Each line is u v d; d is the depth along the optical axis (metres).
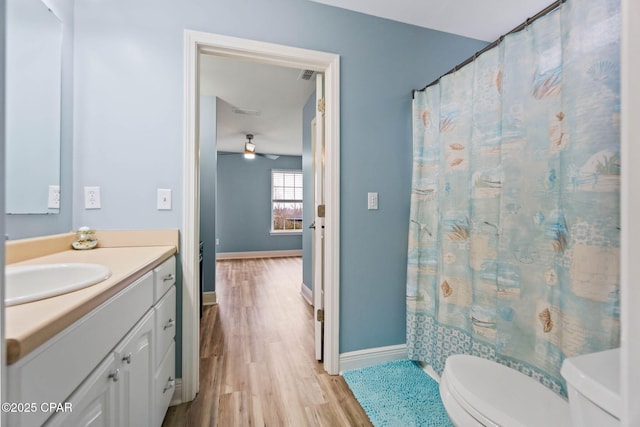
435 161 1.72
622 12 0.46
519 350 1.22
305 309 2.96
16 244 1.02
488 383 0.94
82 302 0.61
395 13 1.81
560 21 1.07
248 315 2.77
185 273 1.50
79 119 1.38
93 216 1.40
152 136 1.46
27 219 1.12
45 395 0.50
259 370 1.79
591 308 0.95
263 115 3.80
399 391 1.57
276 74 2.64
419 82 1.94
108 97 1.41
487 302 1.38
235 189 6.29
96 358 0.69
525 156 1.20
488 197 1.37
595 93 0.94
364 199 1.82
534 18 1.16
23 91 1.10
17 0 1.07
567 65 1.02
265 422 1.34
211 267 3.11
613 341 0.91
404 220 1.91
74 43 1.37
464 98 1.51
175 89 1.48
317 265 1.92
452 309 1.59
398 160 1.89
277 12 1.62
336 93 1.73
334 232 1.74
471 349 1.47
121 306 0.83
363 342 1.83
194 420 1.35
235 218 6.29
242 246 6.34
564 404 0.85
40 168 1.18
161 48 1.46
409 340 1.81
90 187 1.40
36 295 0.60
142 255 1.19
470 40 2.08
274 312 2.86
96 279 0.75
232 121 4.07
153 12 1.45
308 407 1.45
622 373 0.45
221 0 1.54
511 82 1.24
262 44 1.58
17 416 0.43
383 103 1.85
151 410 1.09
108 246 1.40
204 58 2.36
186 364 1.49
